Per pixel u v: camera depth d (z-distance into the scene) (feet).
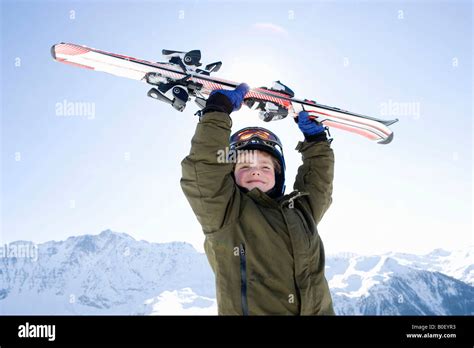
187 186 12.59
